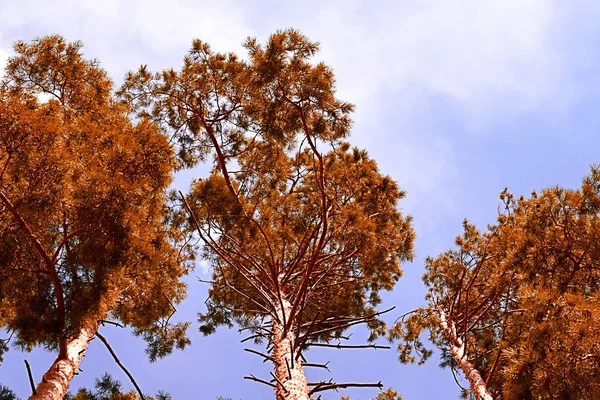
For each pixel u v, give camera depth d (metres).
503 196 10.73
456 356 9.22
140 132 5.82
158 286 7.42
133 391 7.98
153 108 8.35
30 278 5.21
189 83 7.41
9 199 4.77
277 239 7.48
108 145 5.63
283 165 8.14
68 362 5.85
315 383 5.81
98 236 5.23
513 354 5.00
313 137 6.09
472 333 10.11
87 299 5.10
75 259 5.36
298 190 8.78
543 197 5.78
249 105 6.22
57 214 4.93
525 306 5.08
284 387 5.31
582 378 4.30
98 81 7.96
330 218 7.39
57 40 7.64
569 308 4.76
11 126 4.59
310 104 5.76
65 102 7.64
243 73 6.64
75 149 5.49
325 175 7.72
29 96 6.71
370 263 7.27
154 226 6.96
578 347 4.42
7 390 5.84
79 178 5.16
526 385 4.65
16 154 4.64
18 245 5.13
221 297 10.26
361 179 7.79
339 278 9.93
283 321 6.73
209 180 6.64
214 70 7.26
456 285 10.89
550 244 5.50
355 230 5.88
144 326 7.86
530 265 5.59
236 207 6.71
